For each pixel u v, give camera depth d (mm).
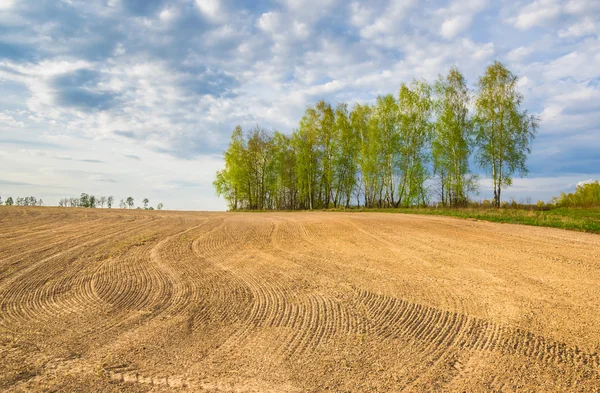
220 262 9180
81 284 7234
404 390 3600
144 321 5395
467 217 19250
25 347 4547
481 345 4570
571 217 18297
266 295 6559
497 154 29453
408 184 32375
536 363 4125
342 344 4609
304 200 45688
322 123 39594
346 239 12453
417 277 7621
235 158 45594
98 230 14438
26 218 18297
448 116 30297
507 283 7117
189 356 4316
